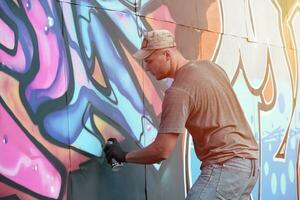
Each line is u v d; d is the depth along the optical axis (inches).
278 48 277.9
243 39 254.7
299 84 292.2
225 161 164.7
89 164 184.5
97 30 191.5
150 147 163.9
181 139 218.8
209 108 165.0
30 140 167.3
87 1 189.0
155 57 167.8
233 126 167.5
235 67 248.5
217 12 241.4
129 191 197.5
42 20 173.8
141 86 205.9
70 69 181.2
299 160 288.4
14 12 165.9
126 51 201.3
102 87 191.3
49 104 173.5
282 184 273.7
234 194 165.0
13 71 164.2
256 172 169.0
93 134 186.7
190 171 222.4
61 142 176.4
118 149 185.0
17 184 163.2
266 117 265.4
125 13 202.1
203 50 233.0
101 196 187.8
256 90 259.9
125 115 198.7
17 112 164.4
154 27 213.0
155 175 207.6
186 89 162.6
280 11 281.4
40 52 172.2
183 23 225.0
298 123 289.4
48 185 171.5
